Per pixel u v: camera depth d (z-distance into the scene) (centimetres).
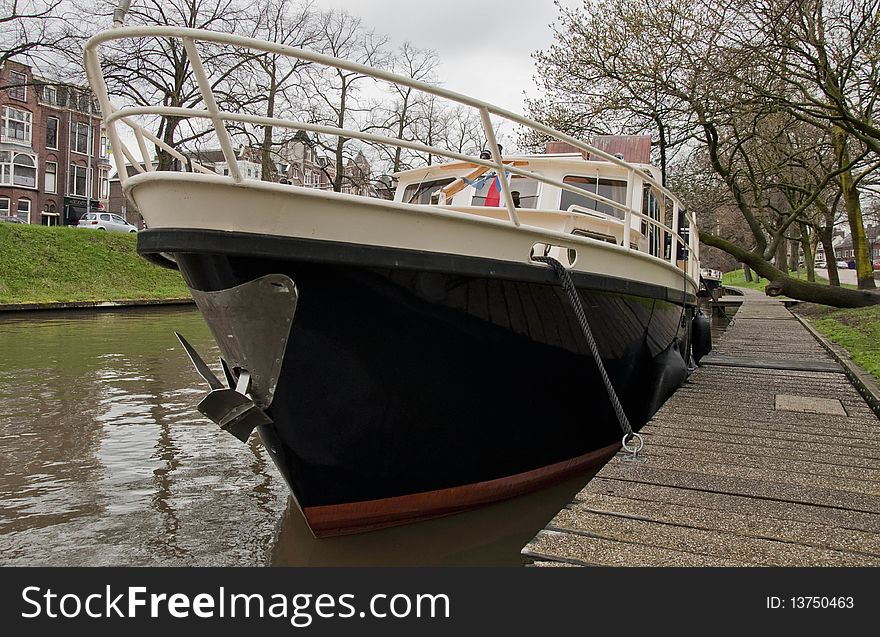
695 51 1122
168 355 1027
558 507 445
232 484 468
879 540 288
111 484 462
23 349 1070
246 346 335
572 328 434
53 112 3638
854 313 1424
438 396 378
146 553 360
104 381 810
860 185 1798
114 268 2131
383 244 332
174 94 2066
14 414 643
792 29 1025
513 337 396
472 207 518
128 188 337
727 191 1683
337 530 380
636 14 1212
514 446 426
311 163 2603
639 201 600
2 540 371
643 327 536
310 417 348
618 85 1316
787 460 400
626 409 546
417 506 397
